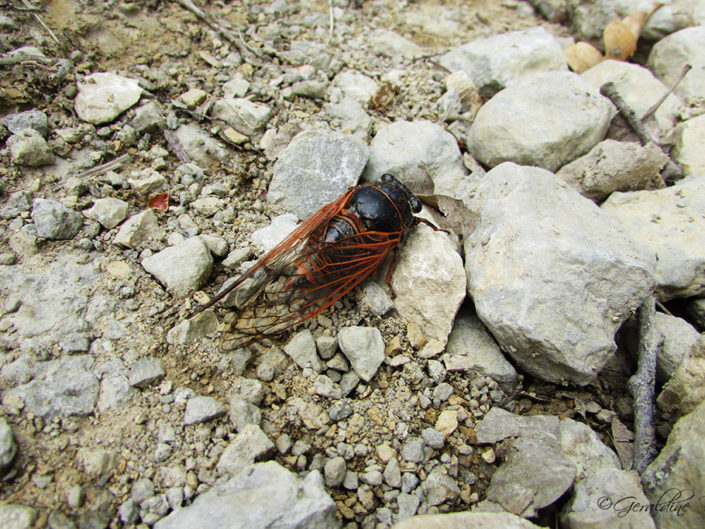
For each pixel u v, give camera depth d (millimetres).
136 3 138
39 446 77
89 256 98
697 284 105
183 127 120
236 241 108
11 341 85
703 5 152
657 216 111
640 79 140
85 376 84
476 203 112
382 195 101
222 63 136
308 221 100
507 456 89
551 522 84
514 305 92
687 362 88
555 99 126
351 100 134
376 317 103
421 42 160
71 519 73
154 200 109
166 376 88
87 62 124
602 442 94
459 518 74
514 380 100
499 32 170
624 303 95
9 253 94
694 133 127
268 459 83
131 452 80
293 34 151
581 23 168
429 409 96
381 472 87
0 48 117
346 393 94
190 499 77
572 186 122
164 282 96
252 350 94
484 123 127
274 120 127
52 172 107
